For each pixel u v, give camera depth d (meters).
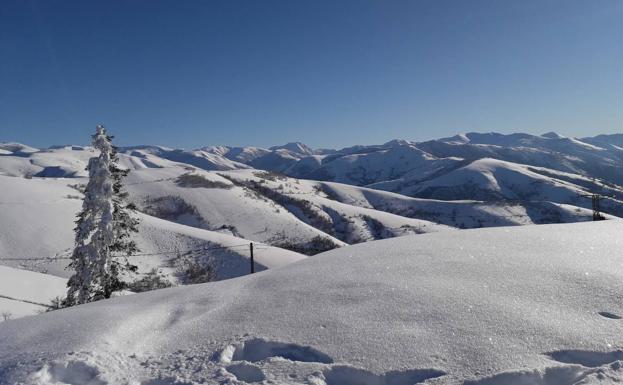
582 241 8.05
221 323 5.76
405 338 4.79
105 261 21.03
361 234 104.00
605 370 3.95
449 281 6.29
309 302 6.11
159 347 5.24
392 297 5.91
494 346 4.46
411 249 8.53
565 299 5.36
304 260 9.34
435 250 8.21
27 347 5.30
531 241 8.35
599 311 5.00
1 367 4.81
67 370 4.61
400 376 4.21
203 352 4.98
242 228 90.44
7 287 29.84
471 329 4.82
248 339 5.16
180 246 57.19
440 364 4.28
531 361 4.18
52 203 65.50
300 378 4.29
